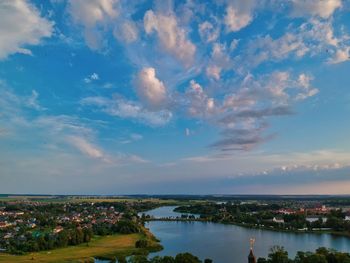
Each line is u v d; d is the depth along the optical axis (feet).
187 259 631.97
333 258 627.46
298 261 644.27
